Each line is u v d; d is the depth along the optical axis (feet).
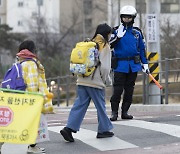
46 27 437.17
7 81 49.60
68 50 409.28
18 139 46.34
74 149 54.49
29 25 463.01
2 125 46.34
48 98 49.03
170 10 377.71
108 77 58.18
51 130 67.05
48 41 408.67
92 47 55.42
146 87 106.11
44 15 488.02
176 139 58.08
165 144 55.62
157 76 103.96
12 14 557.33
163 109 96.43
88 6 494.18
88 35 415.23
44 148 54.60
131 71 71.41
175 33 234.79
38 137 49.29
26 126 46.52
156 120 72.59
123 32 70.28
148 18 105.29
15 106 46.62
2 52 436.35
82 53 55.16
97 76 56.75
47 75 310.86
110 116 77.71
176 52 216.13
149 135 60.59
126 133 61.98
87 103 57.62
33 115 46.80
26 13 551.18
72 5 522.88
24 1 553.23
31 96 47.01
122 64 71.05
